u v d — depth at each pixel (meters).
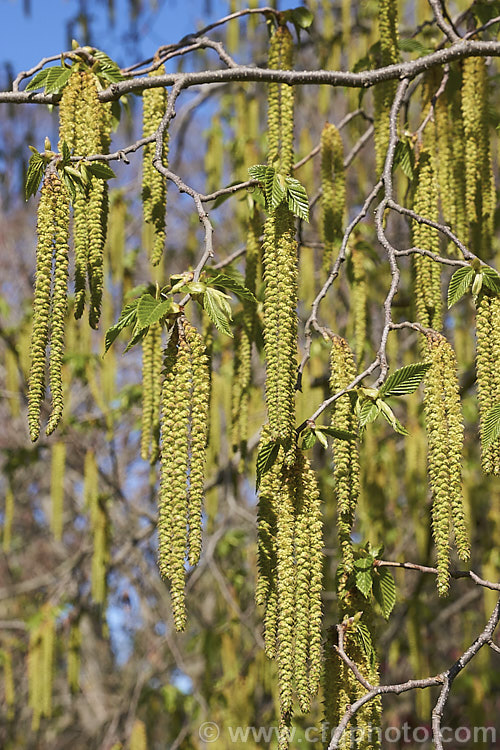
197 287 2.65
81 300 3.04
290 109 3.76
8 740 9.08
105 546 6.46
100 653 12.20
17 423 11.01
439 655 9.50
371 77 3.72
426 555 6.37
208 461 5.76
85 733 12.28
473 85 4.04
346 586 3.06
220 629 7.56
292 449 2.71
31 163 2.98
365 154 9.21
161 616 9.30
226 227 10.27
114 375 6.73
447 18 4.47
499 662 9.22
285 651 2.62
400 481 7.91
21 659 8.76
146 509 10.87
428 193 3.69
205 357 2.59
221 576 7.32
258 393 6.86
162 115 3.57
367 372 2.88
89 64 3.44
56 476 6.32
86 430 7.84
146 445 4.29
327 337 3.05
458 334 7.04
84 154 3.24
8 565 13.93
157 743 10.27
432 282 3.61
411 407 6.34
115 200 6.56
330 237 4.40
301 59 8.59
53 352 2.73
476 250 4.23
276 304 2.72
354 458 2.83
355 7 8.27
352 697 2.93
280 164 3.76
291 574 2.65
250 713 6.99
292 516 2.69
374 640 3.03
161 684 8.68
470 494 6.95
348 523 2.81
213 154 7.98
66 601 7.45
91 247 3.05
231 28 7.04
